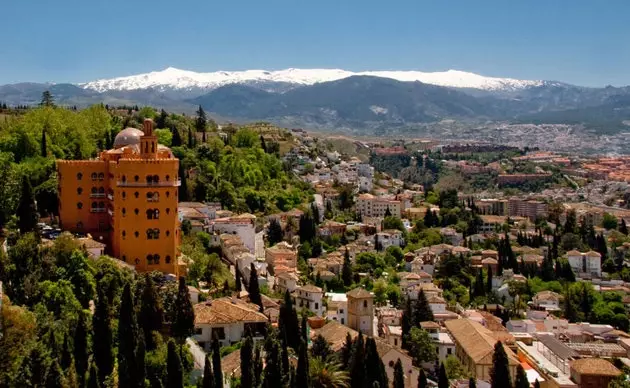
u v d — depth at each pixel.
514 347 188.88
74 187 181.38
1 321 113.62
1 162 188.62
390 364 153.38
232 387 120.75
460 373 166.12
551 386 165.25
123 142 192.00
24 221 164.25
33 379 106.94
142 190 170.88
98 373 117.12
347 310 195.75
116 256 171.62
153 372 120.06
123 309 118.38
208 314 145.00
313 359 129.50
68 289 137.38
